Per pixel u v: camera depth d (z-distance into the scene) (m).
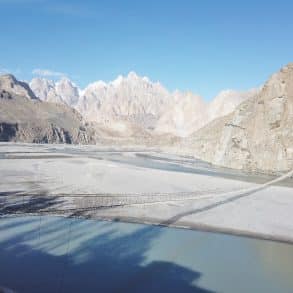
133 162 111.62
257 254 32.84
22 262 28.03
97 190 54.62
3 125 190.75
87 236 35.19
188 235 37.31
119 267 28.44
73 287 24.61
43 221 39.28
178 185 62.34
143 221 41.12
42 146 167.75
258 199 53.84
